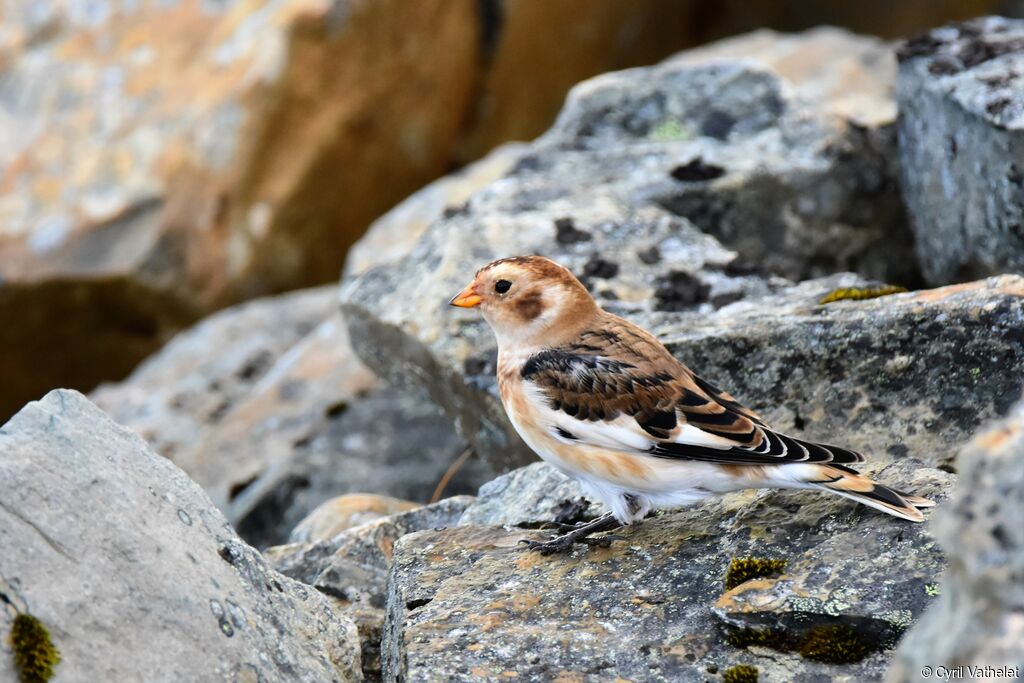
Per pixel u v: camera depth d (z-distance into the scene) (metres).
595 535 8.05
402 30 19.56
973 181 11.09
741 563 7.23
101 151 18.56
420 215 16.39
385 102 19.53
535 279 8.32
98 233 18.03
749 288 10.63
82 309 18.17
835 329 9.09
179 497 7.22
